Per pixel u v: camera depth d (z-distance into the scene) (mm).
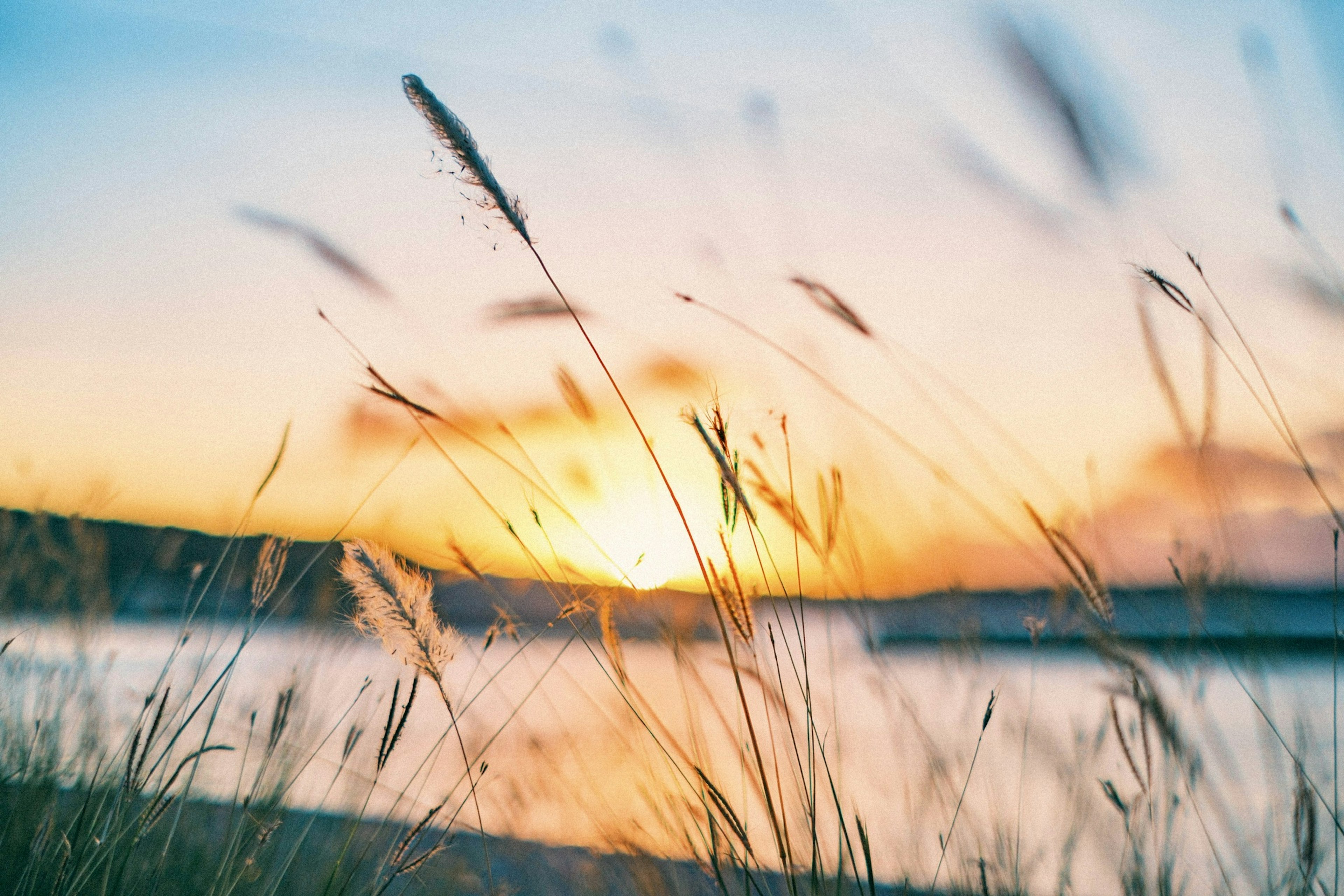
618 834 1637
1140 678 1441
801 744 1564
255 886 1604
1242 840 1463
